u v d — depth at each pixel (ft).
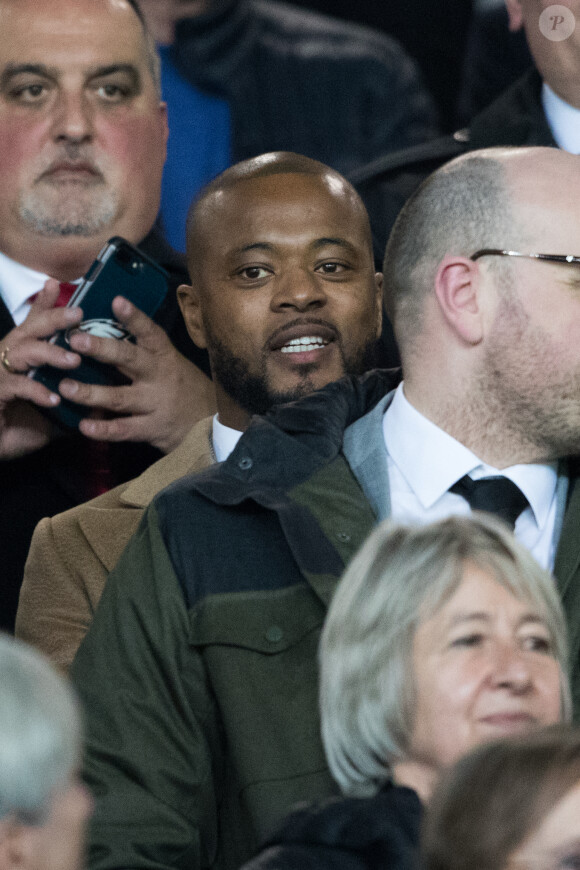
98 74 36.40
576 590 23.90
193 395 34.88
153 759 24.17
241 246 30.48
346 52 53.06
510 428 24.93
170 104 49.44
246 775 23.63
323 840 19.11
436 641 19.97
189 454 31.81
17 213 36.42
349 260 30.68
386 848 18.84
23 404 34.81
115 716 24.50
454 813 15.44
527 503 25.21
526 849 15.15
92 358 34.35
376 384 27.61
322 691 20.61
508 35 50.26
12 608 34.71
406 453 25.59
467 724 19.63
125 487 31.76
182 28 49.83
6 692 14.75
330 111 52.80
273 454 25.90
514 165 24.89
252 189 30.94
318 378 30.35
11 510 35.01
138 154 36.94
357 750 20.13
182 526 25.48
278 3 53.16
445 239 24.95
